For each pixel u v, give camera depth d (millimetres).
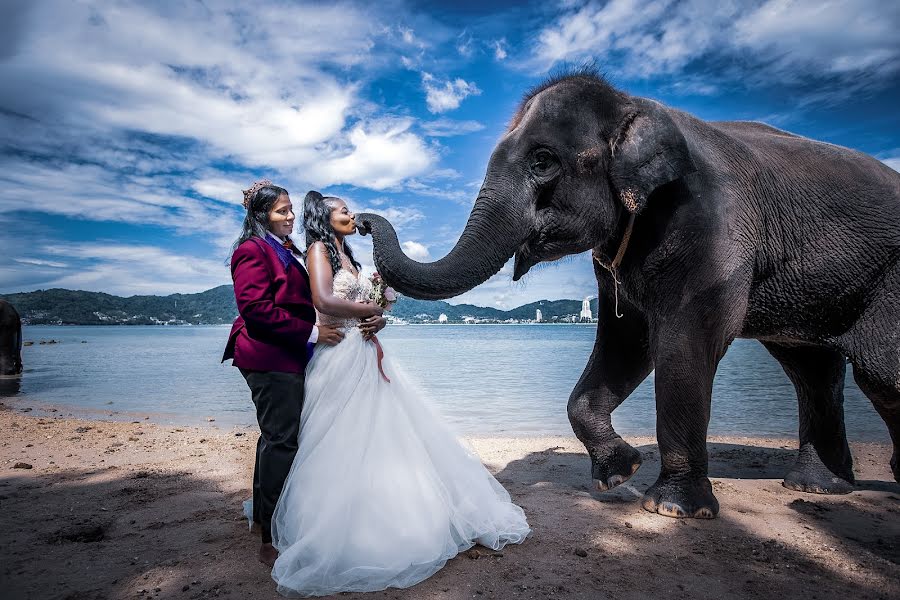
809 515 4145
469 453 3756
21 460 6238
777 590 2924
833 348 4543
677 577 3074
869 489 4930
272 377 3213
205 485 5098
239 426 8969
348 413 3258
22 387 14953
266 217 3377
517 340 60438
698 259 4031
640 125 4020
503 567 3205
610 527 3869
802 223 4387
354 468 3148
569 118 4125
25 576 3152
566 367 20969
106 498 4691
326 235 3416
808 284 4422
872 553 3418
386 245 3715
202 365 23516
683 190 4082
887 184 4504
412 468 3295
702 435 4121
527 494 4730
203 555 3416
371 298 3609
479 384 15023
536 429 8562
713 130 4531
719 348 4137
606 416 4777
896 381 4219
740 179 4348
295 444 3273
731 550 3459
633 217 4156
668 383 4102
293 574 2920
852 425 8391
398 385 3525
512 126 4527
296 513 3107
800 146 4668
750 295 4492
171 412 10609
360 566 2969
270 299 3215
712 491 4414
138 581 3070
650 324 4359
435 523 3201
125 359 27828
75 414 10344
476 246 3949
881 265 4355
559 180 4137
